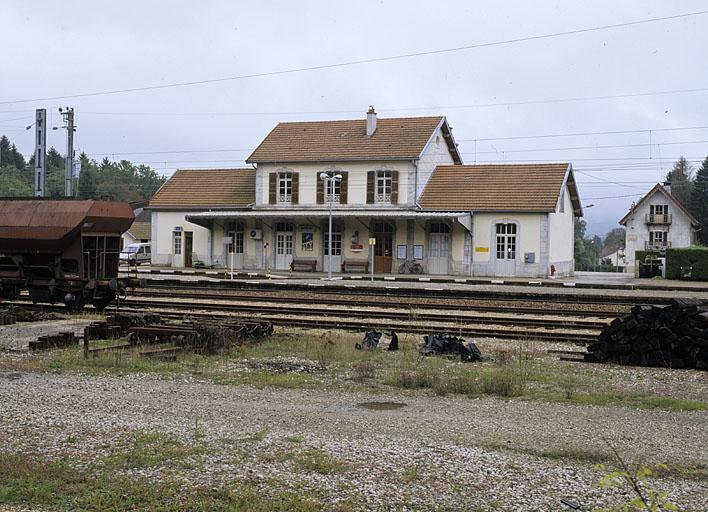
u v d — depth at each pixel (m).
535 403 11.25
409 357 15.30
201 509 6.79
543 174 45.53
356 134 49.78
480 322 20.83
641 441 8.98
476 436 9.15
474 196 45.25
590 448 8.64
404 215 43.56
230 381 12.73
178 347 15.73
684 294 29.67
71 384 12.03
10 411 10.06
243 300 25.88
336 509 6.82
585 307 24.11
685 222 74.50
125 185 135.62
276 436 9.02
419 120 49.84
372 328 19.70
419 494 7.16
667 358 14.45
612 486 7.33
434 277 42.03
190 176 54.88
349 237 47.22
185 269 48.84
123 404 10.63
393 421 9.91
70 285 22.61
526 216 43.28
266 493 7.18
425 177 47.69
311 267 47.66
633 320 14.70
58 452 8.35
